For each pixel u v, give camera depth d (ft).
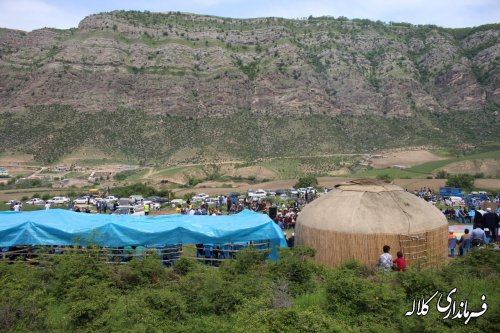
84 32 631.15
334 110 556.10
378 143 481.87
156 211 139.23
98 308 39.96
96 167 406.21
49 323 38.58
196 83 574.97
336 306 39.29
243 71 609.83
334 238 56.44
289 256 49.98
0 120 480.64
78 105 511.81
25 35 645.51
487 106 545.85
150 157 447.01
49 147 437.99
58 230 58.44
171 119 514.68
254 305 38.58
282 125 513.45
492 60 605.31
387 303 38.34
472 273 47.21
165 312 39.42
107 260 56.13
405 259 54.19
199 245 60.49
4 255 57.41
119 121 499.51
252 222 62.28
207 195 229.25
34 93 517.55
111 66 574.15
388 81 602.44
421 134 501.15
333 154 440.86
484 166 320.50
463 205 130.52
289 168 392.88
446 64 634.02
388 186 62.64
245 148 460.96
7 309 38.96
